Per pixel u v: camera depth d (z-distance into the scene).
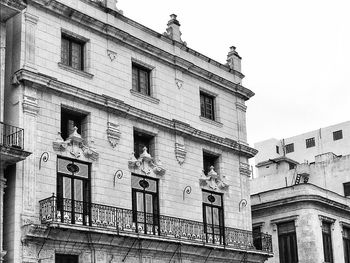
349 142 58.56
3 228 23.31
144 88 30.42
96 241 24.98
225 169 33.41
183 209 30.19
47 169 24.64
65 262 24.34
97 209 25.73
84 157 26.25
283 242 38.88
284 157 55.69
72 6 27.66
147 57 30.56
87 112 26.86
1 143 23.09
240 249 31.55
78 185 25.88
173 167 30.30
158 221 28.48
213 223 31.89
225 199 32.84
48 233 23.44
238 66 36.59
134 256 26.66
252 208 40.12
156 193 29.27
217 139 32.91
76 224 23.98
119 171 27.41
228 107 34.91
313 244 37.62
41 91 25.19
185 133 31.12
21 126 24.11
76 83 26.83
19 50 24.95
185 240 28.41
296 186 38.88
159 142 29.89
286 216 38.84
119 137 27.91
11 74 24.91
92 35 28.09
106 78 28.20
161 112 30.52
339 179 49.44
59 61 26.39
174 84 31.73
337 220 40.44
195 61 33.50
